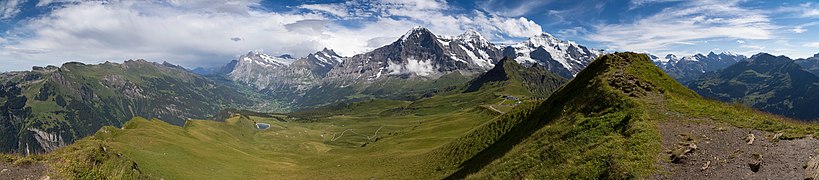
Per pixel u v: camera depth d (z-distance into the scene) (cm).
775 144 3262
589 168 3384
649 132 3772
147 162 6938
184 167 7675
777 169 2852
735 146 3350
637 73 6050
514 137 6675
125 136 8650
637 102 4709
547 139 4566
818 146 3012
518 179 3862
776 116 4438
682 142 3534
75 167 5150
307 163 11956
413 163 9131
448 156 8312
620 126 4162
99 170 5494
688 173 3033
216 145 11719
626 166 3191
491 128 8275
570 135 4347
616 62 6575
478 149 7700
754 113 4528
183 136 11800
